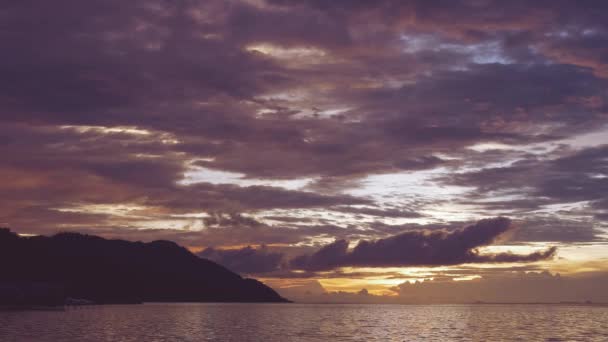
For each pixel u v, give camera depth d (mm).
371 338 96875
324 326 131750
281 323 143375
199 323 135875
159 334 98000
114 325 118750
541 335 104688
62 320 133125
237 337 96375
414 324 142000
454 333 109188
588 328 126500
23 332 95812
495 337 99812
